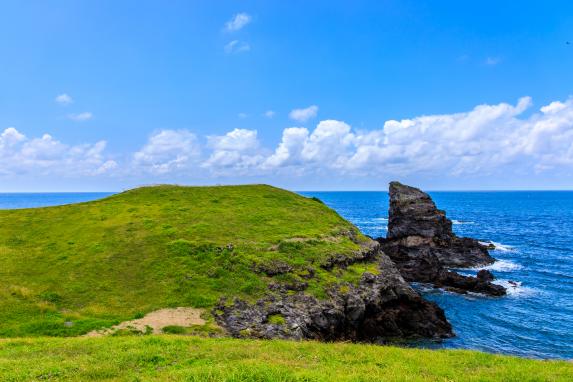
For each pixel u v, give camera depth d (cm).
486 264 8419
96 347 2162
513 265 8431
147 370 1806
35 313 3022
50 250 4225
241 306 3328
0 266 3803
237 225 5059
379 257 5200
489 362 2156
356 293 4034
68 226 4988
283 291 3662
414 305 4572
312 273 4053
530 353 3984
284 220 5450
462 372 1917
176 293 3434
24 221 5225
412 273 7344
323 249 4594
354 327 3881
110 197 6550
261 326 3114
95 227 4894
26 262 3922
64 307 3166
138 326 2872
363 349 2356
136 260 3988
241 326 3058
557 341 4291
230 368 1745
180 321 3000
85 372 1744
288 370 1742
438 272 7150
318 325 3469
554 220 19425
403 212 8538
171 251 4134
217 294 3456
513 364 2123
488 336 4441
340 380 1605
